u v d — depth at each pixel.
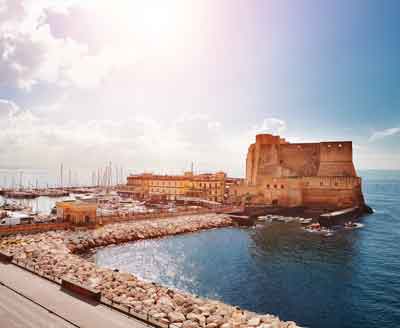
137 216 76.62
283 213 102.62
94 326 20.80
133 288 33.12
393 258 53.53
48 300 24.91
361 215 105.75
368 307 34.06
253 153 136.38
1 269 32.91
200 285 40.25
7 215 74.25
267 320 27.59
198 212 91.62
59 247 50.09
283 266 48.78
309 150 123.88
